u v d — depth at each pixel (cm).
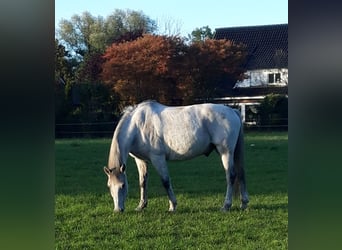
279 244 636
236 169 848
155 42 3412
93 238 686
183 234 696
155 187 1086
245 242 650
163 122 852
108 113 3077
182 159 862
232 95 3662
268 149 1819
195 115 856
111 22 4391
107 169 841
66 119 2920
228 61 3575
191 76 3481
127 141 848
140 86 3384
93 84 3077
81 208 866
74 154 1741
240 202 891
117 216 803
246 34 4347
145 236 692
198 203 895
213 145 859
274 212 804
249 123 3117
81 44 4406
